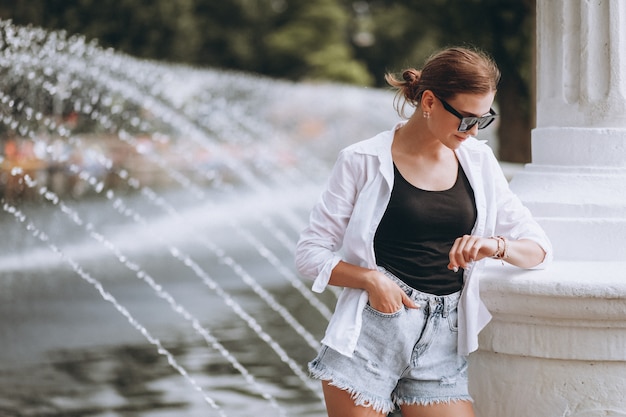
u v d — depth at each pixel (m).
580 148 4.27
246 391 7.25
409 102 3.49
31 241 13.65
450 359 3.56
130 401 6.93
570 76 4.36
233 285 12.11
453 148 3.36
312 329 9.61
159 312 10.17
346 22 59.78
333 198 3.50
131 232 16.05
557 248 4.07
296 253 3.55
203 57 52.25
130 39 33.75
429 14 26.88
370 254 3.42
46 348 8.44
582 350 3.79
